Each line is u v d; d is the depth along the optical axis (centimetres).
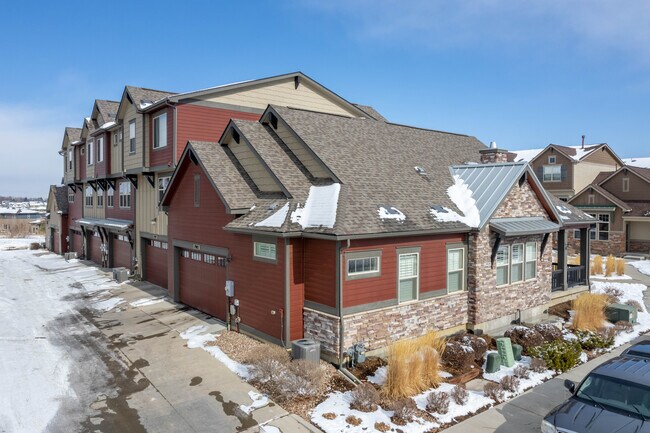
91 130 3150
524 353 1330
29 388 1106
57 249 4238
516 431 913
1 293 2258
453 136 2366
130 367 1229
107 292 2220
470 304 1518
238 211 1465
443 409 974
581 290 2028
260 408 994
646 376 810
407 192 1520
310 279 1295
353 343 1220
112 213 2978
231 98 2205
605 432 713
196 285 1831
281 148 1620
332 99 2584
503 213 1595
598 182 4209
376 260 1288
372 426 917
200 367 1220
